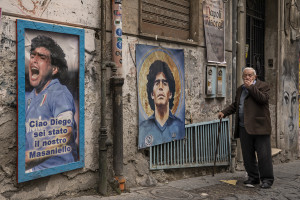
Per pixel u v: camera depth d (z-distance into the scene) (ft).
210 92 18.60
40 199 11.67
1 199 10.62
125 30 14.24
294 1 26.07
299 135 27.07
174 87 16.47
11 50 10.66
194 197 13.74
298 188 16.10
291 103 26.07
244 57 21.27
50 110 11.67
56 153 11.90
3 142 10.60
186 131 17.24
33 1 11.21
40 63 11.34
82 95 12.75
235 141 19.67
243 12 21.02
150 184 15.05
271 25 24.93
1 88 10.49
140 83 14.78
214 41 18.92
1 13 10.37
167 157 16.24
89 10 13.03
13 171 10.86
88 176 13.24
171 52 16.29
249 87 15.14
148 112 15.14
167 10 16.67
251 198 13.97
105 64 13.29
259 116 15.35
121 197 13.01
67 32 12.08
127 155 14.46
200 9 18.06
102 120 13.28
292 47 26.25
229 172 19.52
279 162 24.14
